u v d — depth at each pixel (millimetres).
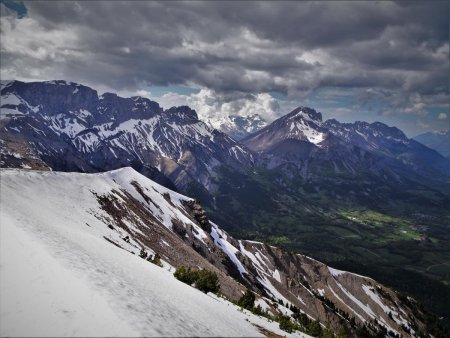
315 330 58844
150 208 131000
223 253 154500
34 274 19406
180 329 18188
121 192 113375
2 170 63344
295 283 198000
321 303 186500
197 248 135375
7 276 18500
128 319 16250
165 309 21297
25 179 64688
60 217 51719
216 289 48500
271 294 164625
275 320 54750
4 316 14773
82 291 18438
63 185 78812
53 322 14836
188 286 42375
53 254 23641
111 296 18938
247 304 55625
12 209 34656
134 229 87000
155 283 30750
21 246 23219
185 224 147125
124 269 30703
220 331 22312
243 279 151625
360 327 177750
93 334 14305
